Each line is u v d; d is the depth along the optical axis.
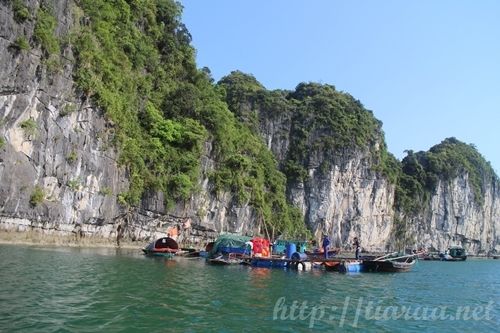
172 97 59.72
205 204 59.38
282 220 79.62
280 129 98.50
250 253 34.53
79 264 24.20
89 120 41.59
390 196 110.06
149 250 37.09
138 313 13.34
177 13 67.19
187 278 22.41
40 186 36.94
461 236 130.88
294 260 31.31
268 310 15.45
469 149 142.50
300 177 93.75
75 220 40.97
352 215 99.81
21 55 34.09
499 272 52.62
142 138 51.56
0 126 33.25
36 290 15.29
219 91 83.81
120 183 46.44
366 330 13.73
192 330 12.04
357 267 33.03
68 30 39.59
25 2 34.62
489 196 144.00
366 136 103.88
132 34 54.97
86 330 11.22
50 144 37.44
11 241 34.97
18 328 10.83
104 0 51.31
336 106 102.62
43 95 36.41
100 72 43.75
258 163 78.25
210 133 61.38
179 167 54.00
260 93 99.75
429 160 126.81
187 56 67.81
